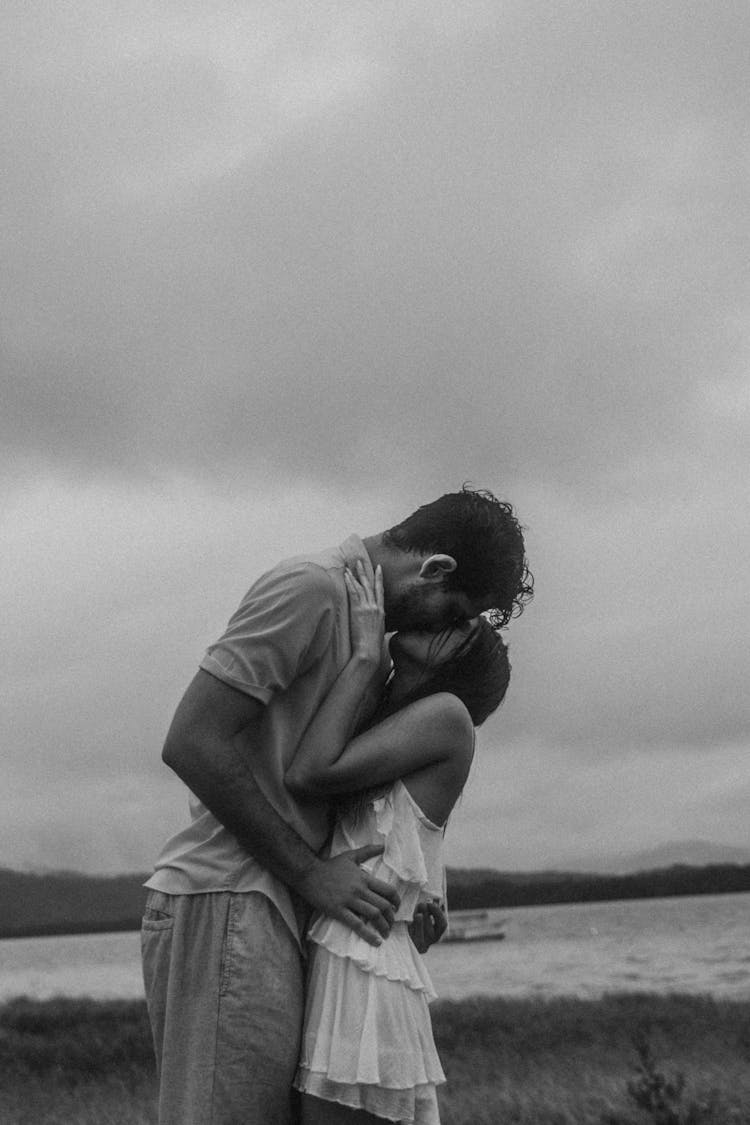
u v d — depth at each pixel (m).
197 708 2.59
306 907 2.73
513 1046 21.08
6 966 152.00
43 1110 15.27
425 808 2.76
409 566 2.86
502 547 2.85
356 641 2.78
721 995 38.22
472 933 142.75
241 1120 2.53
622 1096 12.89
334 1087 2.57
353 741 2.73
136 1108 14.70
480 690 2.92
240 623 2.65
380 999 2.60
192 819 2.77
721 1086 13.91
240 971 2.57
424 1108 2.70
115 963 143.50
